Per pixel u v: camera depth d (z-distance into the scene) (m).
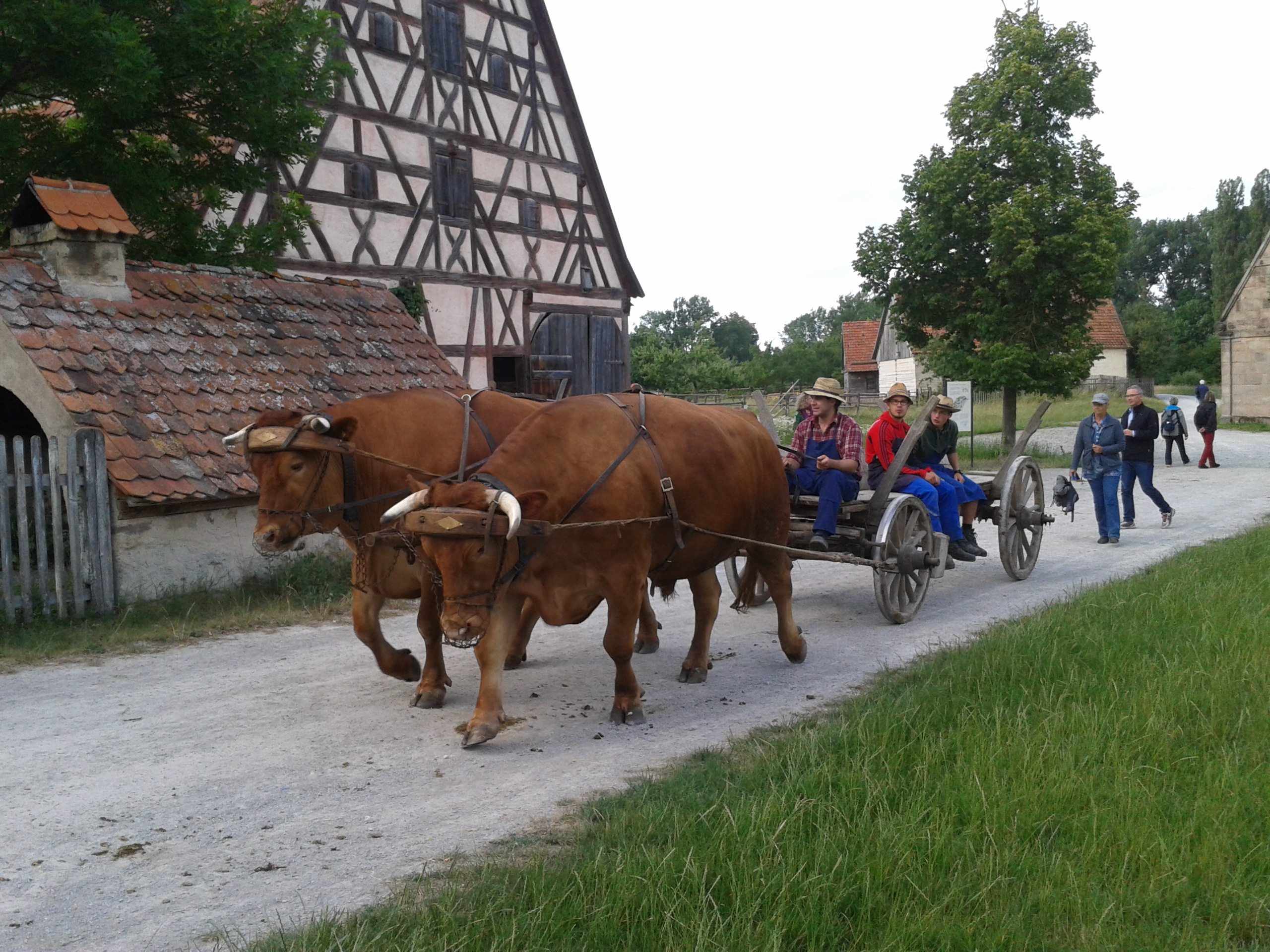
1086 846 3.70
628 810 4.26
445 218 20.42
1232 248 81.25
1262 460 24.19
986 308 23.72
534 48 22.48
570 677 6.80
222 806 4.60
